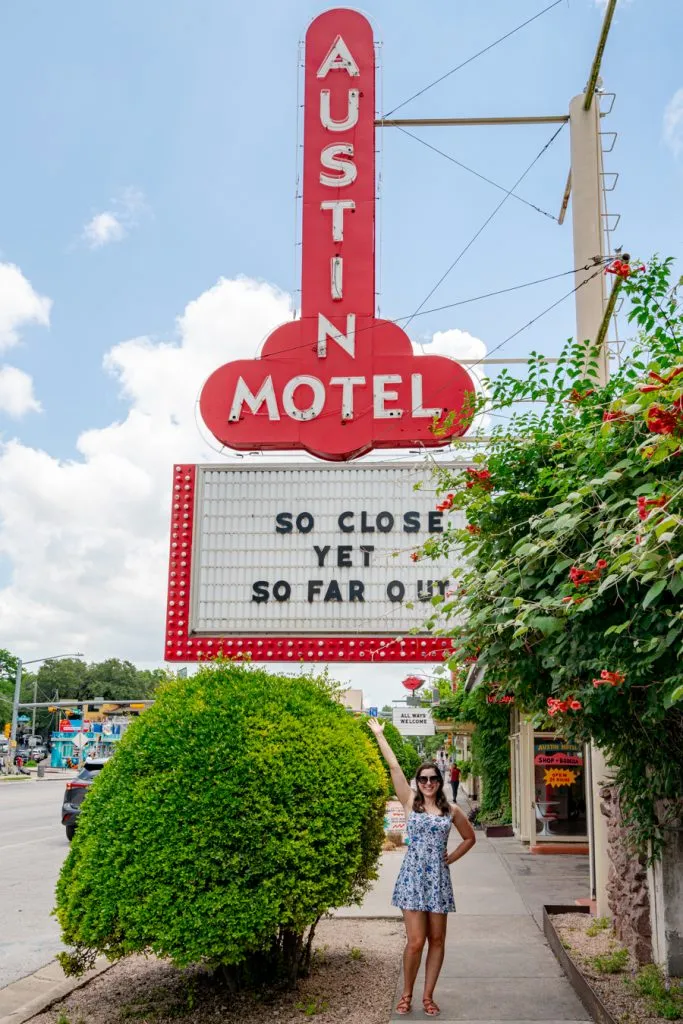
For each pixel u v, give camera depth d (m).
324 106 13.85
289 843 6.32
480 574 6.16
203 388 13.13
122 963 8.56
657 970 6.93
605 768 9.48
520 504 6.23
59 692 147.75
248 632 12.38
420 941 6.61
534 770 17.39
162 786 6.35
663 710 4.79
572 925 9.28
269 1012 6.71
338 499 12.61
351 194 13.60
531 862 15.55
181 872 6.11
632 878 7.67
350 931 9.75
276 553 12.54
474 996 7.04
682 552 4.26
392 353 13.05
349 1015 6.61
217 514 12.67
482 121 11.87
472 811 25.72
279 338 13.24
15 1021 6.79
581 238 10.64
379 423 12.88
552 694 5.64
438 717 22.41
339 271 13.31
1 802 35.78
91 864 6.33
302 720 7.01
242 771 6.40
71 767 88.50
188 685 7.15
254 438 12.98
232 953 6.16
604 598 4.92
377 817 7.79
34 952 9.47
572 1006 6.73
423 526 12.45
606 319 8.33
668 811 6.87
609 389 6.32
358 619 12.30
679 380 4.21
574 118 11.02
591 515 5.23
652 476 5.15
